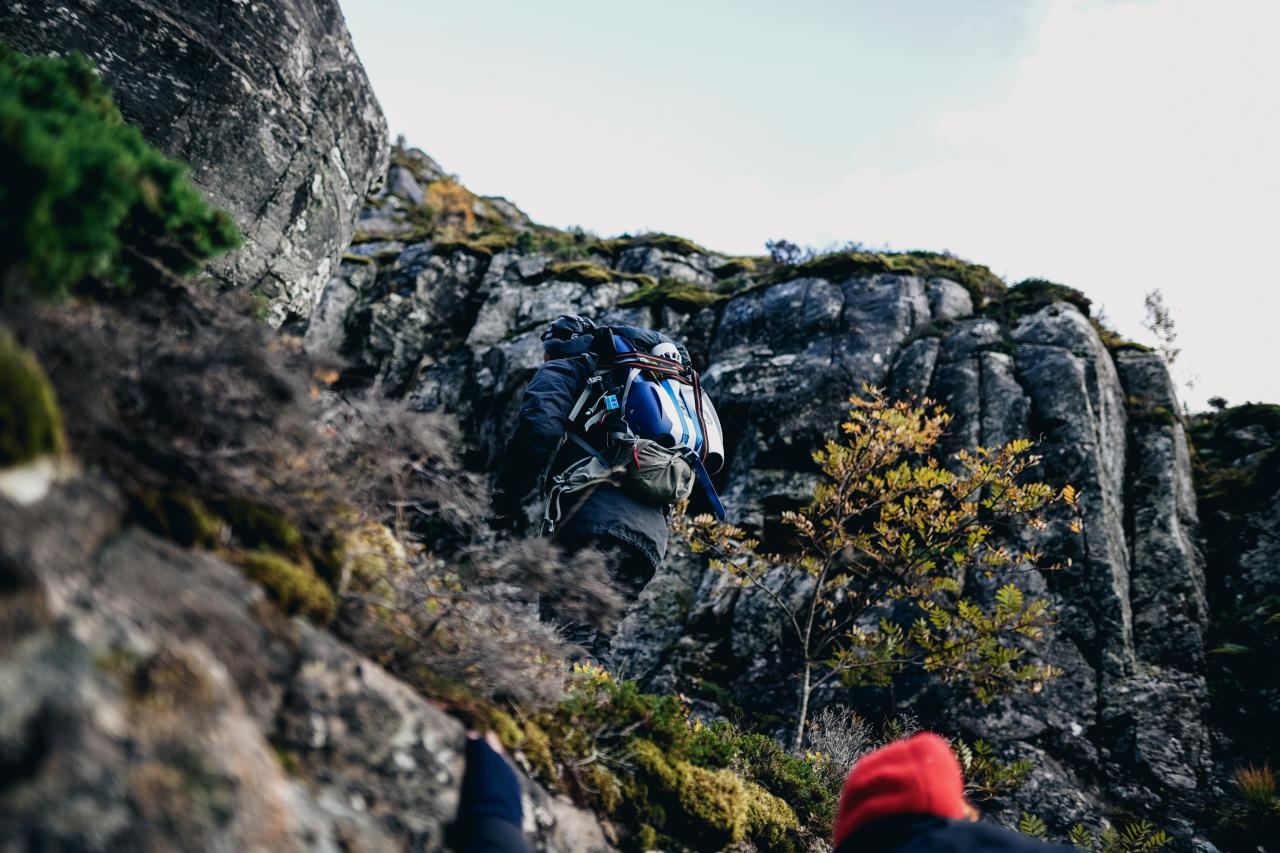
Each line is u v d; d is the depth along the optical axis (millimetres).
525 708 1936
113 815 910
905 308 8094
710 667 6113
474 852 1361
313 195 3729
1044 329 7539
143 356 1407
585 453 2818
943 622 4613
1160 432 7031
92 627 1014
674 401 2883
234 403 1490
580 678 2375
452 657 1793
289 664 1312
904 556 4793
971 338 7602
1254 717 5023
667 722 2373
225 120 3252
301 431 1612
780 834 2703
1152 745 4961
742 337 8688
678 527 4895
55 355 1224
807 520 4898
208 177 3219
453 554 1968
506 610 1992
